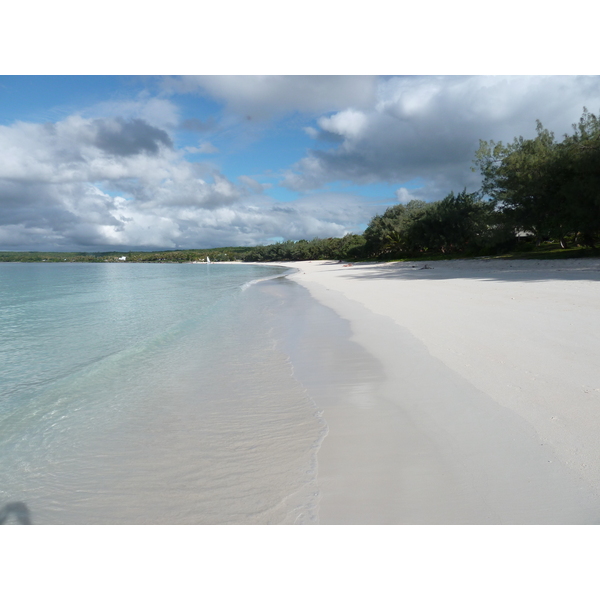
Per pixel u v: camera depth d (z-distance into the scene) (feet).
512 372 18.86
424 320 33.60
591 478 10.84
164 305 65.41
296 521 10.60
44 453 15.61
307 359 26.11
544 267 78.13
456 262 115.75
